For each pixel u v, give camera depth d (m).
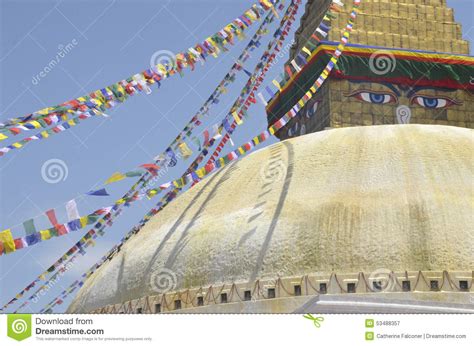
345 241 28.11
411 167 30.06
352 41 40.88
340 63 40.41
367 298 26.83
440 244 27.59
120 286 32.44
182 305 29.75
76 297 36.25
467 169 30.17
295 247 28.52
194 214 32.44
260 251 28.94
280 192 30.67
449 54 41.38
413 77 41.09
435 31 42.19
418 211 28.38
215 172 35.03
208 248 30.16
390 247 27.69
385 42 41.31
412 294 26.95
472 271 27.22
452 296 26.92
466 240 27.69
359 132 32.88
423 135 32.16
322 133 33.75
